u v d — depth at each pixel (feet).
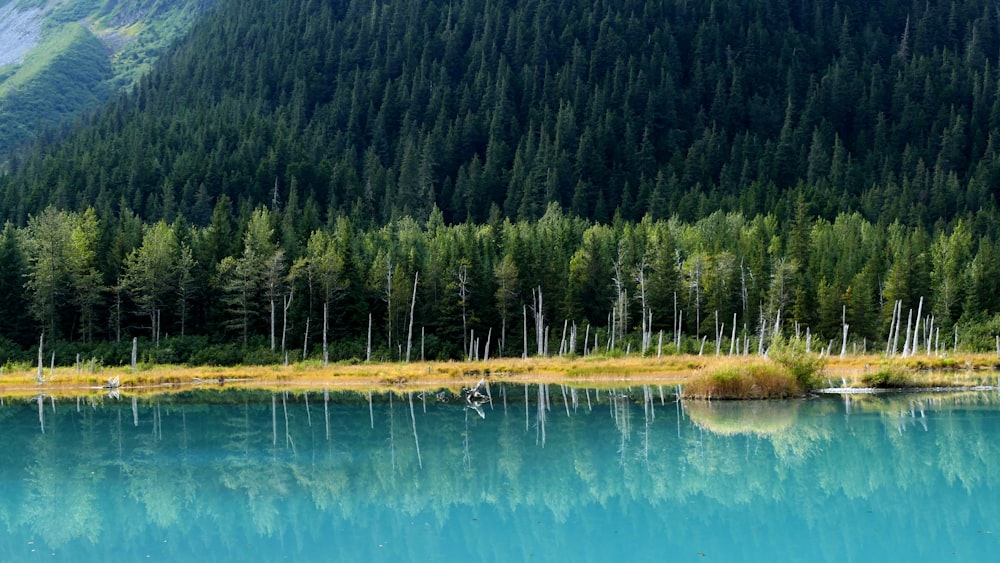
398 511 97.76
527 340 353.72
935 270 377.09
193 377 263.70
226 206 434.30
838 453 120.57
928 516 90.84
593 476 111.86
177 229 380.17
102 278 346.33
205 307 353.10
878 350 328.90
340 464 123.03
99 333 346.74
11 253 333.83
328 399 208.23
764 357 207.41
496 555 81.76
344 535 89.45
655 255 384.27
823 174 654.53
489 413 175.01
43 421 171.42
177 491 108.78
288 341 336.90
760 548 81.66
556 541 85.40
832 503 96.32
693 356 290.76
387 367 280.10
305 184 578.25
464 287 344.49
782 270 353.92
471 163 646.33
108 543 88.22
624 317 347.97
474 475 114.32
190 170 570.87
